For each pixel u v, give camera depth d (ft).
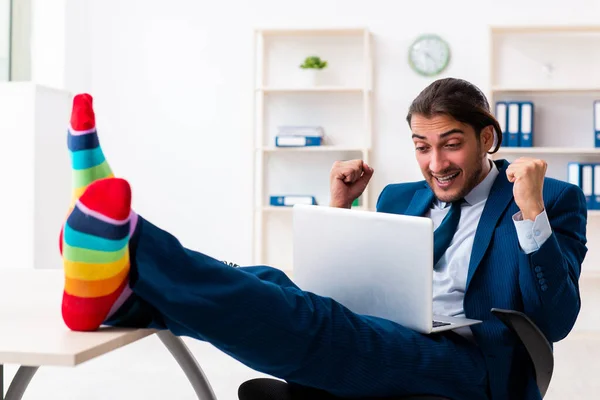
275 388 5.61
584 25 15.46
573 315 5.87
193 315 4.50
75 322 4.13
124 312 4.42
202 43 16.79
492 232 6.17
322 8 16.53
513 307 5.97
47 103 14.61
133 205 16.99
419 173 16.40
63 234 4.07
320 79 16.58
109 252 4.02
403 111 16.40
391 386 5.41
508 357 5.87
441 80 6.33
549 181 6.37
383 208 7.32
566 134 16.08
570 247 6.07
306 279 6.16
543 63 16.16
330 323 5.09
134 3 16.81
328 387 5.26
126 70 16.88
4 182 14.28
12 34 16.10
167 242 4.43
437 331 5.55
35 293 5.43
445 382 5.59
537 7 16.14
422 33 16.34
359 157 16.60
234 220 16.88
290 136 15.93
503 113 15.53
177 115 16.85
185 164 16.89
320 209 6.03
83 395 10.70
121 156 16.97
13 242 14.28
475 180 6.39
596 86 15.29
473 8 16.20
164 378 11.68
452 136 6.14
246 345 4.78
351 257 5.79
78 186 4.46
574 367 12.57
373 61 16.44
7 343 3.79
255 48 16.06
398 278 5.51
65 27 15.94
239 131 16.80
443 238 6.56
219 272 4.63
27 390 10.87
